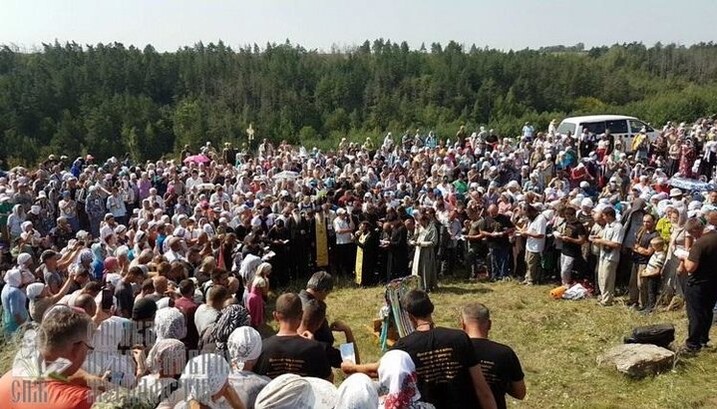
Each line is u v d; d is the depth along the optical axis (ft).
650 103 149.48
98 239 42.88
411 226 42.04
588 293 36.91
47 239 39.11
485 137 87.66
